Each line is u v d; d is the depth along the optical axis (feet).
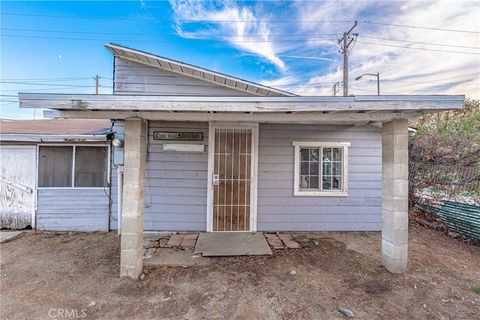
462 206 16.69
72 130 19.02
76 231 17.34
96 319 7.98
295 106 9.48
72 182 17.42
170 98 9.30
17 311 8.30
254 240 15.69
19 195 17.38
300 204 17.99
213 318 8.14
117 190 17.39
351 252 13.98
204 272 11.42
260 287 10.13
